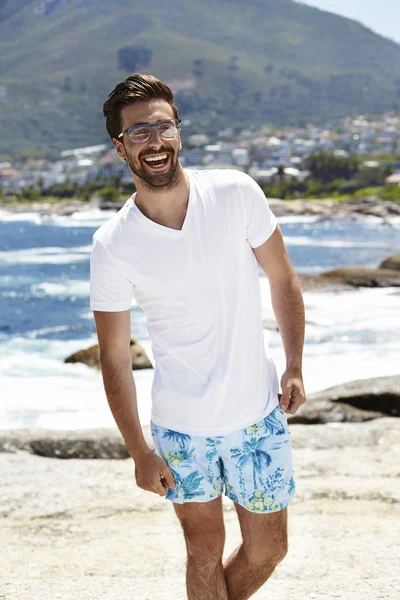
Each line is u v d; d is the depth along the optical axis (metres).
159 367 2.57
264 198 2.56
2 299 18.41
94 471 5.39
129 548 4.04
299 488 4.88
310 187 112.38
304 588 3.25
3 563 3.83
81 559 3.89
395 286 17.30
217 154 198.25
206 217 2.44
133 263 2.44
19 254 33.78
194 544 2.55
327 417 6.67
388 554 3.72
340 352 10.57
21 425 7.18
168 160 2.40
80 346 11.71
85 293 19.52
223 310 2.47
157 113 2.41
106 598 3.18
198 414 2.50
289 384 2.55
